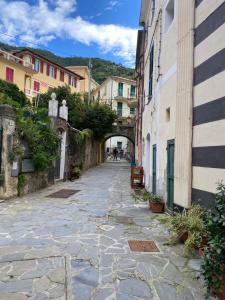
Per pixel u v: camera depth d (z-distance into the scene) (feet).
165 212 25.86
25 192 34.22
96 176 61.00
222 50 16.58
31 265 13.64
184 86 20.85
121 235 18.93
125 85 149.28
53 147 40.60
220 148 16.51
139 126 60.18
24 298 10.67
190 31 20.02
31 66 108.47
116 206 28.99
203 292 11.50
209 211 11.23
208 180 17.74
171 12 27.78
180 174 21.11
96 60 195.42
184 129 20.66
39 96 84.17
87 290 11.39
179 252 15.88
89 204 29.71
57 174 48.26
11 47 128.88
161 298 11.00
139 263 14.24
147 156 41.24
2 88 67.72
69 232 19.29
